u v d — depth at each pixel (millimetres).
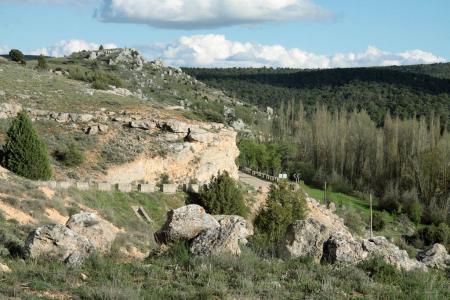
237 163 82000
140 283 11133
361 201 80000
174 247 13367
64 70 98562
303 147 100312
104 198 37469
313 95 170500
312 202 53375
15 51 93625
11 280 10875
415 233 56594
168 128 50406
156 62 159375
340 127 96062
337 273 12438
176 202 42094
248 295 10617
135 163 45250
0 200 26484
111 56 142875
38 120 48406
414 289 11961
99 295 10086
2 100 51031
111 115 52188
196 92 142625
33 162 35500
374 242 14367
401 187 81500
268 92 180750
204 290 10539
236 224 14109
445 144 80375
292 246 13953
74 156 42438
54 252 12844
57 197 31906
